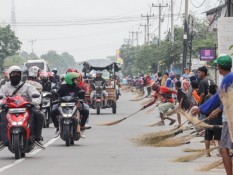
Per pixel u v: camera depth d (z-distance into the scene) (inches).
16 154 1064.8
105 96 2460.6
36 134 1087.0
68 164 1005.8
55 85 1808.6
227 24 2288.4
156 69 6200.8
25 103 1057.5
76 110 1284.4
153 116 2336.4
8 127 1047.0
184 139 1172.5
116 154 1149.1
